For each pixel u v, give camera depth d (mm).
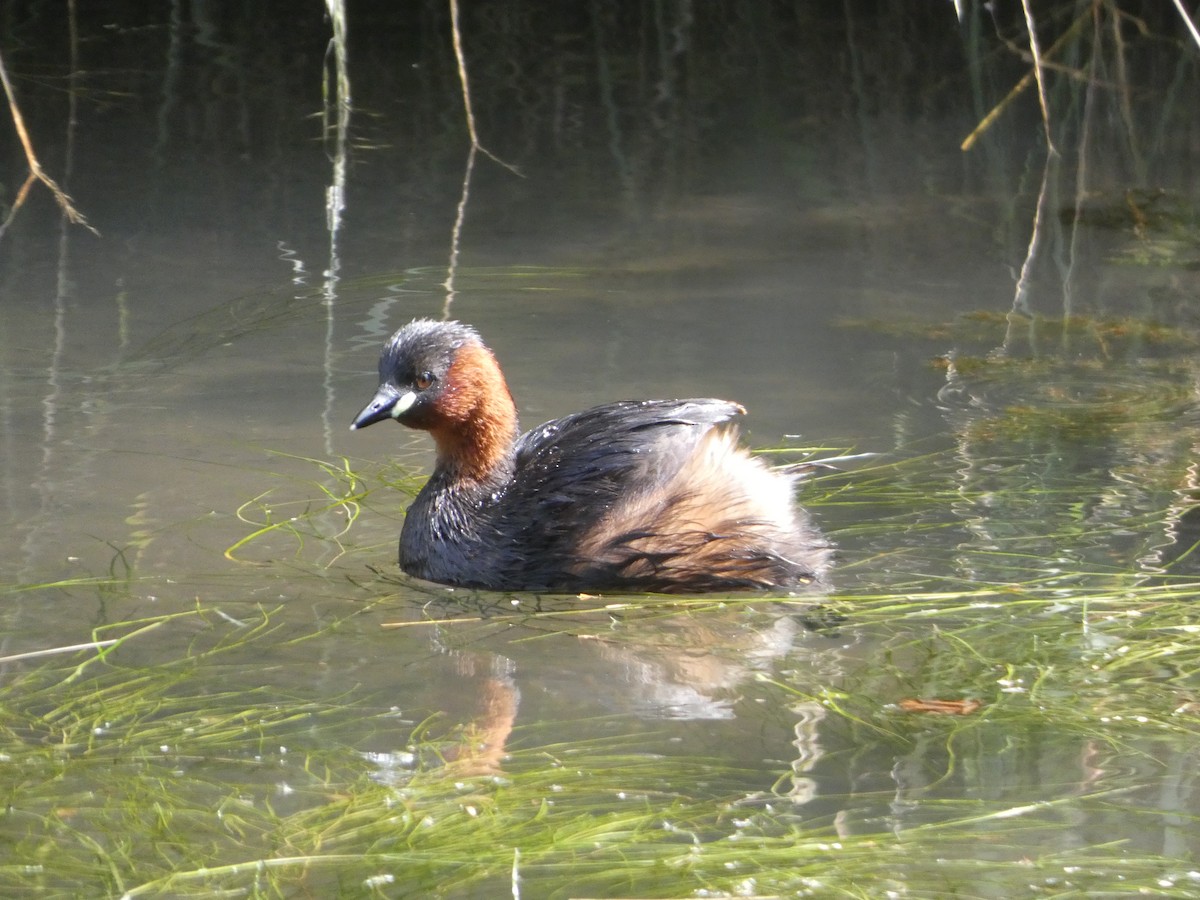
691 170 21391
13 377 13711
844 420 12797
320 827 7383
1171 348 14508
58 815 7508
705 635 9625
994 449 12219
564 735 8266
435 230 18625
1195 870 6957
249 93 25344
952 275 16844
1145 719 8367
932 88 25562
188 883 6957
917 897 6750
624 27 29547
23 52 27141
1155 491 11375
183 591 10070
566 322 15266
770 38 28672
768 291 16281
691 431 10883
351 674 9031
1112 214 19062
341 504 11508
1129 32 27453
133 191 20203
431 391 10789
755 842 7164
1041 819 7383
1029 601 9805
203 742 8195
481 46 28406
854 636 9516
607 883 6883
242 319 15375
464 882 6922
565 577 10484
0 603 9781
